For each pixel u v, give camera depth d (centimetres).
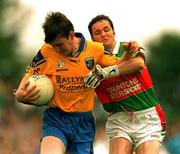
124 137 2042
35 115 4297
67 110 1953
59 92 1952
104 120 4675
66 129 1955
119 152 2020
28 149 3089
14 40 7000
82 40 1958
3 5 7088
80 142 1978
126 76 2022
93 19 2075
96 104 4678
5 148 2936
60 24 1878
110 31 2061
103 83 2031
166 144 3594
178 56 10238
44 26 1888
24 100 1931
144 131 2039
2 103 4350
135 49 1941
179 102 7181
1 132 3278
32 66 1978
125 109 2047
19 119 4103
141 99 2042
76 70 1944
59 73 1944
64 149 1936
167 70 10112
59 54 1945
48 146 1911
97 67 1938
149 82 2050
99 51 1969
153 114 2050
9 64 6344
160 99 7450
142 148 2025
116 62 1978
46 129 1958
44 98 1938
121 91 2036
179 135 3594
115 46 2066
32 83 1928
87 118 1977
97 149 3469
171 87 8100
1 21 7012
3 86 4894
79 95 1956
